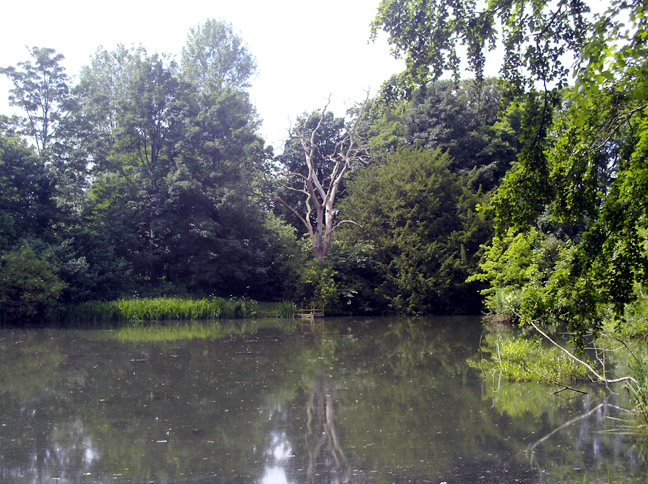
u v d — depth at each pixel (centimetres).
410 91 827
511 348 1273
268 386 1090
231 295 3050
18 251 2319
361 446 720
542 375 1117
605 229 584
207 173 3020
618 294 593
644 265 581
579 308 604
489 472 620
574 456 671
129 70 3888
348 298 3033
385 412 892
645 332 1162
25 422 827
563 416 854
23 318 2300
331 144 4062
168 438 753
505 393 1019
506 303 2305
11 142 2619
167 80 3048
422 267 3012
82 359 1395
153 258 2892
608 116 619
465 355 1493
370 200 3278
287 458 673
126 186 2992
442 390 1052
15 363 1330
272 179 3303
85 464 651
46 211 2580
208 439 750
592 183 612
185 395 1008
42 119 2892
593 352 1373
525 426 805
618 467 632
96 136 2970
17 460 663
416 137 3622
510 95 721
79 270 2453
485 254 2520
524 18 702
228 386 1088
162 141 3047
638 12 461
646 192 519
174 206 2891
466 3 734
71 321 2377
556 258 2302
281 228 3266
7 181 2495
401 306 2972
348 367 1308
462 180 3244
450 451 696
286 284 3038
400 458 671
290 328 2228
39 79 2888
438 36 753
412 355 1498
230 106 3109
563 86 686
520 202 653
